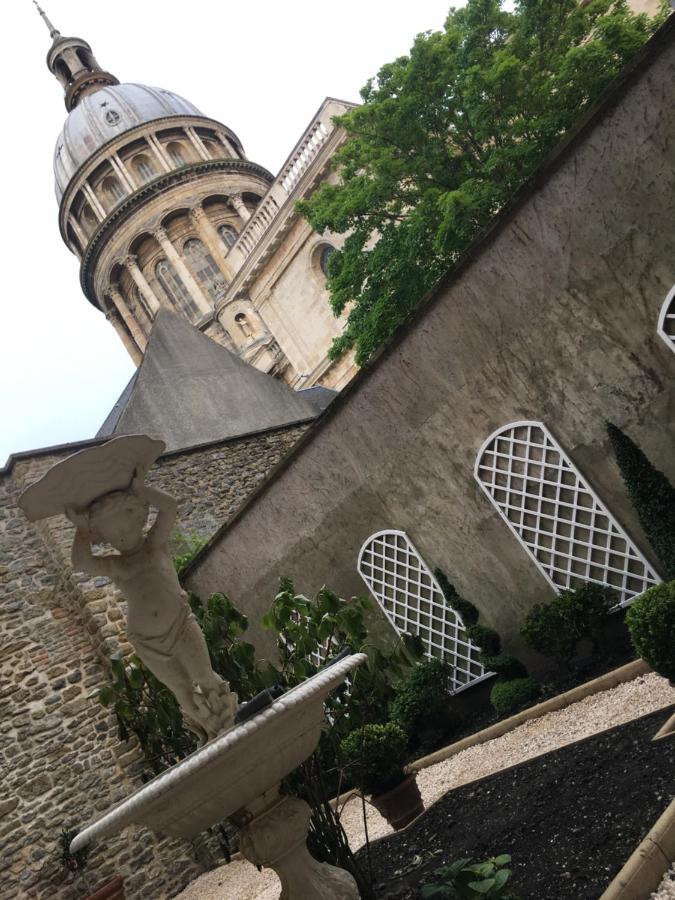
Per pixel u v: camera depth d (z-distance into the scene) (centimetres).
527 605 886
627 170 695
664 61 652
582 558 816
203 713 430
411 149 1697
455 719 929
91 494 423
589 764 530
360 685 566
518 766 624
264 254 3941
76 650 1193
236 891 872
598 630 791
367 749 643
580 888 375
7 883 984
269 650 1182
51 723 1112
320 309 3806
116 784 1095
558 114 1438
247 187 5353
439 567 961
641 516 732
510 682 849
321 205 1820
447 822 589
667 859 354
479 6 1543
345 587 1080
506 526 888
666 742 487
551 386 804
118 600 1211
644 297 714
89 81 6412
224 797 381
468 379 873
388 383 951
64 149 5775
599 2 1520
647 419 736
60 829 1041
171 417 1855
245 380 2017
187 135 5675
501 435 859
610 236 721
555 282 773
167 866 1058
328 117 3456
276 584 1161
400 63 1656
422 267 1680
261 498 1141
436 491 944
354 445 1013
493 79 1453
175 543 1446
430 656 994
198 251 5134
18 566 1239
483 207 1445
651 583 762
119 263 5244
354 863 472
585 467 795
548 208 758
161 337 2006
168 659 428
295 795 487
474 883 369
